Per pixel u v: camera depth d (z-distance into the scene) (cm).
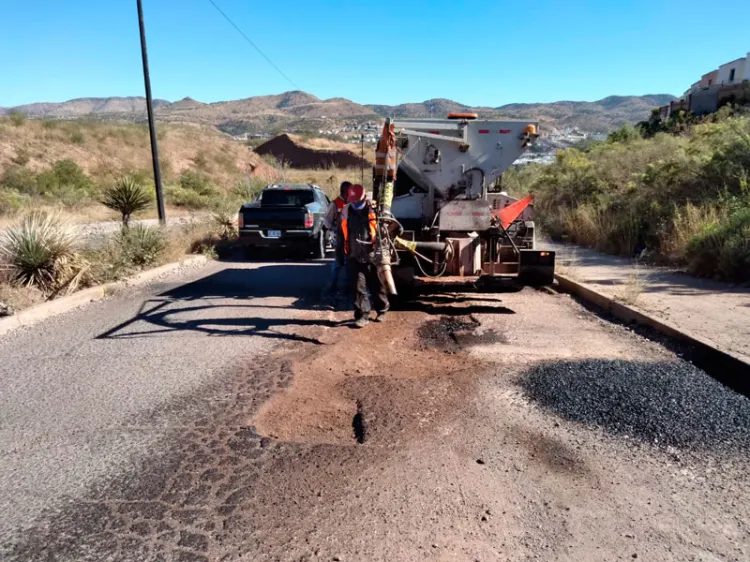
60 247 880
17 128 3738
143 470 365
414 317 749
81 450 393
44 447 398
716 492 336
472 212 784
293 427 426
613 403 455
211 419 439
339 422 434
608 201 1405
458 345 622
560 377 510
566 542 292
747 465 364
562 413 440
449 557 281
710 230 909
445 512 317
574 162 1820
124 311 790
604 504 325
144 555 284
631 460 373
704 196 1124
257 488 342
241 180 3694
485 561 278
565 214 1569
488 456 378
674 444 392
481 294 884
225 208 1894
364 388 497
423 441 399
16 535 302
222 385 509
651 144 1730
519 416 436
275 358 584
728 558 280
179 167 4344
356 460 374
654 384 491
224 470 363
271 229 1288
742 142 1150
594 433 409
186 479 353
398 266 781
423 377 523
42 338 661
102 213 2353
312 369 550
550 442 396
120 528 306
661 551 285
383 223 714
